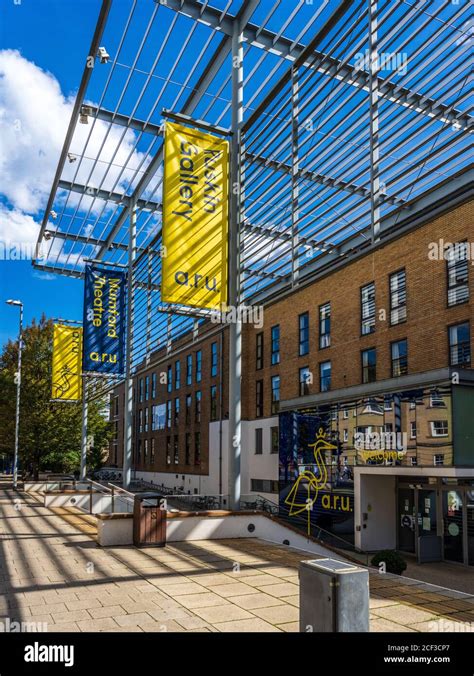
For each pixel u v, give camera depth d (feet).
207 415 127.24
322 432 65.51
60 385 100.94
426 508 56.13
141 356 77.66
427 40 34.35
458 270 64.80
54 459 117.50
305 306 95.04
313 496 65.57
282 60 47.75
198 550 35.12
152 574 28.09
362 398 60.08
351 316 83.25
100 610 21.63
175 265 41.09
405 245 73.20
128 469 72.95
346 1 36.88
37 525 48.70
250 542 38.42
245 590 24.77
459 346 64.13
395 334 73.87
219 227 43.27
